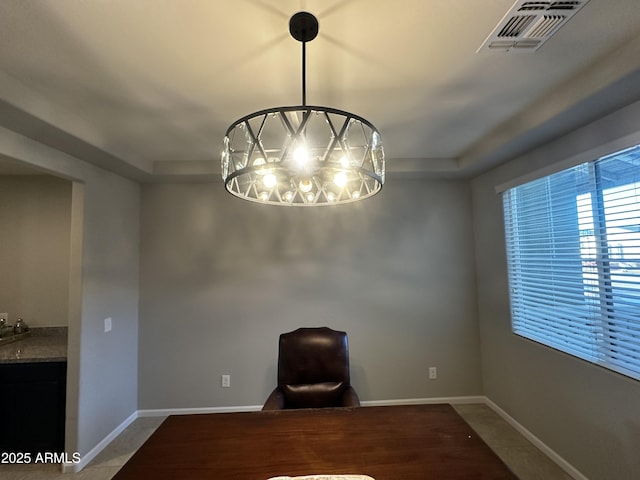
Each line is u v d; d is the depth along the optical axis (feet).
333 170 3.76
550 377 7.74
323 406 7.61
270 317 10.74
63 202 10.32
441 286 11.04
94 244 8.43
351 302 10.89
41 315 10.06
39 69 4.84
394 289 10.96
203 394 10.49
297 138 3.44
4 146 6.03
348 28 4.05
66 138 6.56
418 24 4.01
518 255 9.05
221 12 3.75
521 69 5.12
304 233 10.94
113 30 4.01
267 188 5.11
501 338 9.75
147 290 10.57
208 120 6.75
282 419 5.51
